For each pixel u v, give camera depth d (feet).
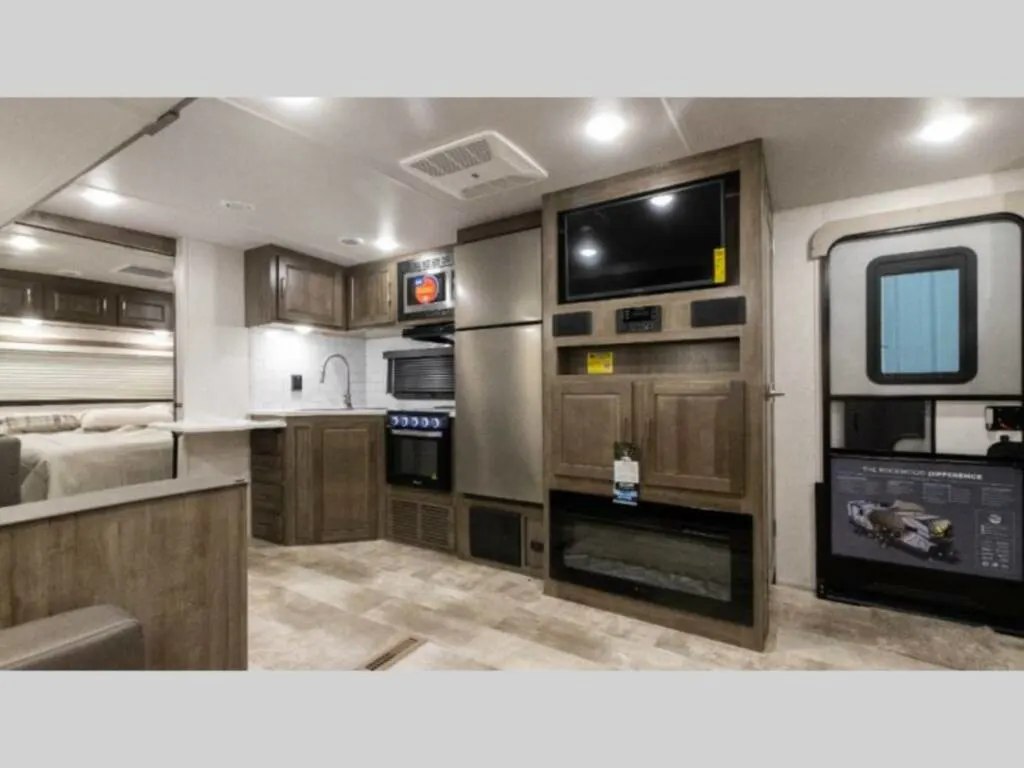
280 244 11.18
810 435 8.82
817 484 8.70
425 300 11.33
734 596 6.72
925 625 7.41
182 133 6.32
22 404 10.91
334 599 8.21
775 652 6.55
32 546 3.70
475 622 7.38
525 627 7.22
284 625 7.25
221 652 4.78
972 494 7.55
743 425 6.61
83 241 9.72
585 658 6.34
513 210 9.07
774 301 9.09
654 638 6.90
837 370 8.57
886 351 8.20
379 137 6.44
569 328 8.04
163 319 12.62
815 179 7.72
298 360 13.01
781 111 5.83
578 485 7.99
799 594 8.63
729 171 6.74
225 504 4.84
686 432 6.98
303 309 11.85
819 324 8.74
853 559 8.35
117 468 10.16
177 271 10.85
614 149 6.75
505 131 6.33
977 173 7.48
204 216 9.34
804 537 8.85
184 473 10.76
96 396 11.78
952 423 7.75
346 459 11.53
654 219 7.34
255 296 11.62
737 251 6.70
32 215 8.87
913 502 7.95
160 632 4.39
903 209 8.04
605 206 7.77
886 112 5.83
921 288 7.94
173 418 11.35
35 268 11.09
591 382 7.80
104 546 4.06
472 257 9.83
